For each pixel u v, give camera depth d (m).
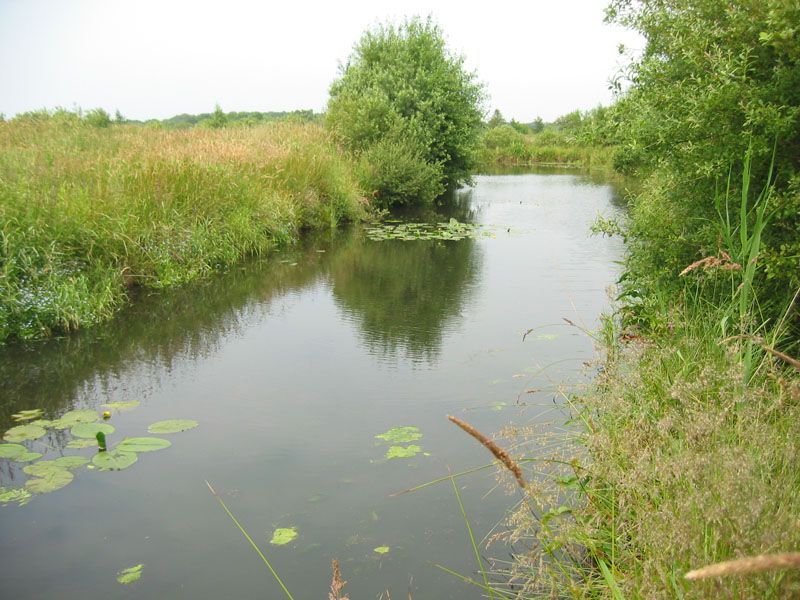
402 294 7.76
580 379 4.77
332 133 16.70
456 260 9.82
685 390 2.48
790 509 1.92
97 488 3.55
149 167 9.16
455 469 3.69
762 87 3.79
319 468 3.73
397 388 4.87
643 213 5.36
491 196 19.81
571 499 3.05
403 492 3.29
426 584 2.74
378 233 12.42
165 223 8.38
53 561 2.95
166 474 3.69
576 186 23.38
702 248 4.18
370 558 2.93
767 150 3.61
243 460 3.84
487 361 5.38
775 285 3.76
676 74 4.45
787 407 2.48
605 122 4.97
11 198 6.80
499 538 3.05
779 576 1.63
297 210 11.95
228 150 11.45
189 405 4.62
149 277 7.83
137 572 2.86
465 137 19.59
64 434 4.17
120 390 4.90
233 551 3.01
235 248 9.63
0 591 2.73
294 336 6.19
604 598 2.30
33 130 13.58
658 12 4.52
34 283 6.36
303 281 8.45
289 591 2.72
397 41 19.50
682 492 2.13
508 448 3.53
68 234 7.06
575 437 3.38
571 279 8.34
